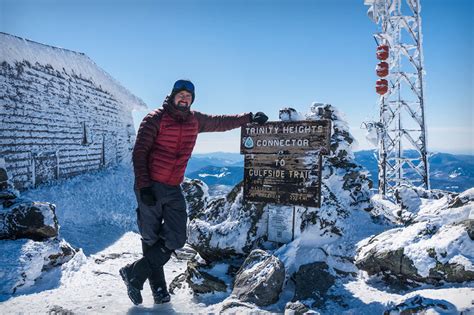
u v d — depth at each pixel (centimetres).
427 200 580
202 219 539
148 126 338
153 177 344
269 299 343
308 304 326
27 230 534
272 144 430
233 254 450
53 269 502
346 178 529
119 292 407
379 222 505
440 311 262
